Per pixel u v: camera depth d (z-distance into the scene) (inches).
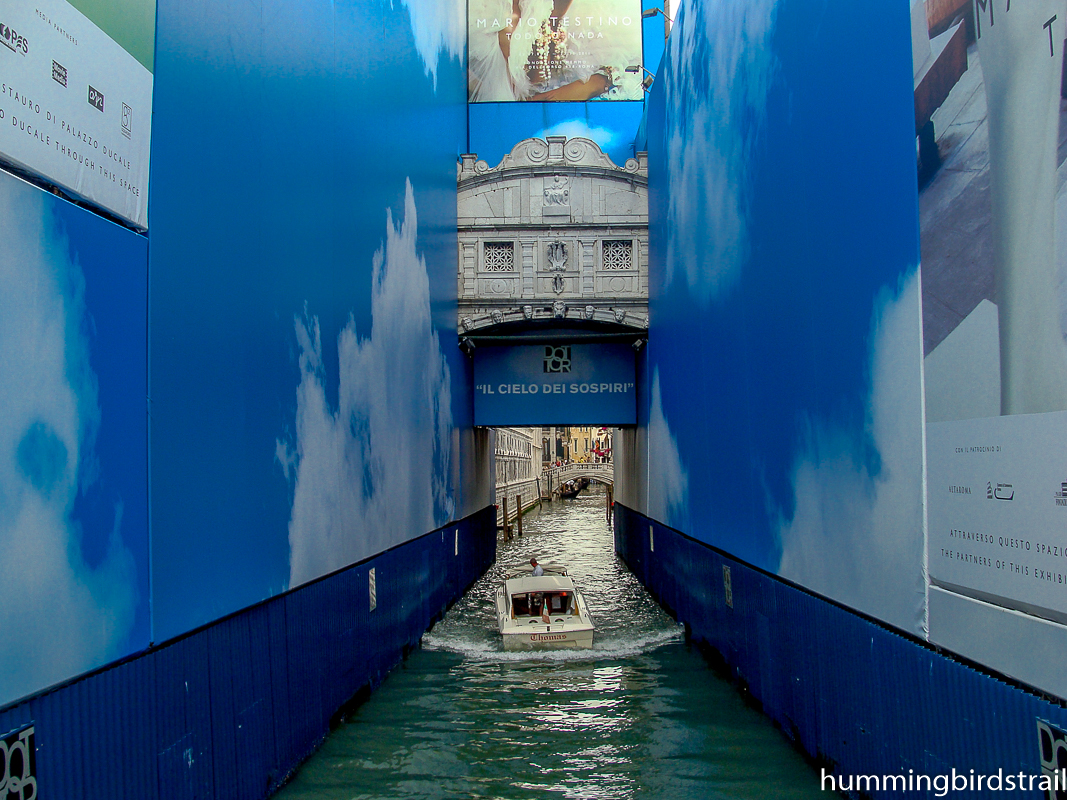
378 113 402.6
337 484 324.8
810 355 278.2
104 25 168.6
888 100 214.2
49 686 145.6
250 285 244.2
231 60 234.8
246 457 237.9
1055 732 144.1
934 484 192.2
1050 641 147.5
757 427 345.1
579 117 879.1
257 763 239.0
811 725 279.3
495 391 732.7
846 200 244.2
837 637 253.0
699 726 336.2
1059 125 142.7
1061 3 141.9
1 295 136.5
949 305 183.9
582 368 733.3
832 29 252.8
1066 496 142.6
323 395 309.9
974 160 173.2
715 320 416.8
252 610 240.1
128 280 177.2
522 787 279.3
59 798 146.2
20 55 141.3
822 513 268.7
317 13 313.6
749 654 358.9
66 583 151.3
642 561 713.6
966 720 175.8
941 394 188.2
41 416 145.9
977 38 170.9
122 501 171.8
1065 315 142.1
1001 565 163.8
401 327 443.8
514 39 888.9
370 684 368.2
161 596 186.5
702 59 441.7
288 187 279.0
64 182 153.5
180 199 201.9
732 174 378.3
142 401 181.2
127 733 169.3
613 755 307.7
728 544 397.4
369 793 270.8
